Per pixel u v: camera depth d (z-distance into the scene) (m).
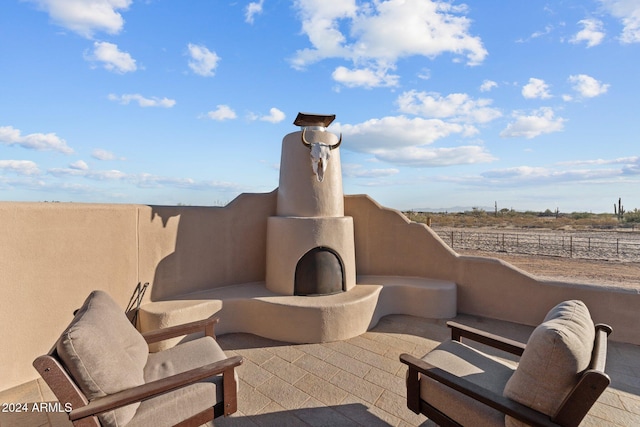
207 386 2.71
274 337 5.12
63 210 4.14
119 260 4.74
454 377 2.51
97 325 2.56
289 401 3.44
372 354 4.58
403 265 7.13
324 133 6.14
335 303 5.11
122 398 2.22
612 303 5.04
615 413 3.25
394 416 3.19
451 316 6.20
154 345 4.63
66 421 3.14
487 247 18.98
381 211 7.30
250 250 6.61
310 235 5.62
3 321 3.62
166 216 5.37
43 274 3.95
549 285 5.57
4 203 3.63
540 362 2.08
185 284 5.63
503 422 2.28
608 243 20.03
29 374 3.81
